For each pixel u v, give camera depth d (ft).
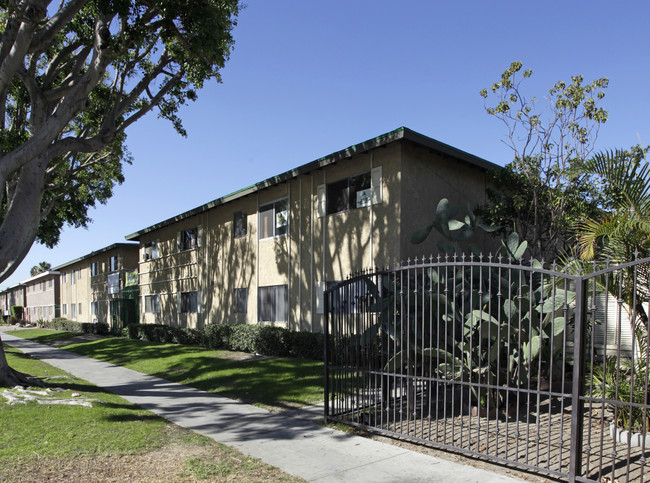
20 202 32.89
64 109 32.71
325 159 48.14
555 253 40.52
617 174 21.97
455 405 26.68
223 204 68.03
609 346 31.37
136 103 51.55
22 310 228.43
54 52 47.78
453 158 46.14
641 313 20.42
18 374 35.55
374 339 23.41
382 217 44.16
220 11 36.99
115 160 62.44
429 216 44.62
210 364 46.37
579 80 40.19
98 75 33.83
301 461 18.61
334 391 24.88
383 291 25.89
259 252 61.11
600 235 21.36
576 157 37.76
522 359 22.99
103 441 21.01
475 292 23.77
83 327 118.52
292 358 47.44
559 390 28.60
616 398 14.87
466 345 22.94
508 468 17.28
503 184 44.29
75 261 144.97
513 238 26.12
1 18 41.88
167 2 32.45
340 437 21.85
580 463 15.30
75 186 65.00
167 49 40.50
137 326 86.17
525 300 21.45
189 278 78.02
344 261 48.14
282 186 57.47
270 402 30.19
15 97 47.60
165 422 25.44
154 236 90.99
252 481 16.53
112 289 115.85
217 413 27.68
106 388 37.19
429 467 17.60
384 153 44.34
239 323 64.59
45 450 19.66
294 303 54.85
